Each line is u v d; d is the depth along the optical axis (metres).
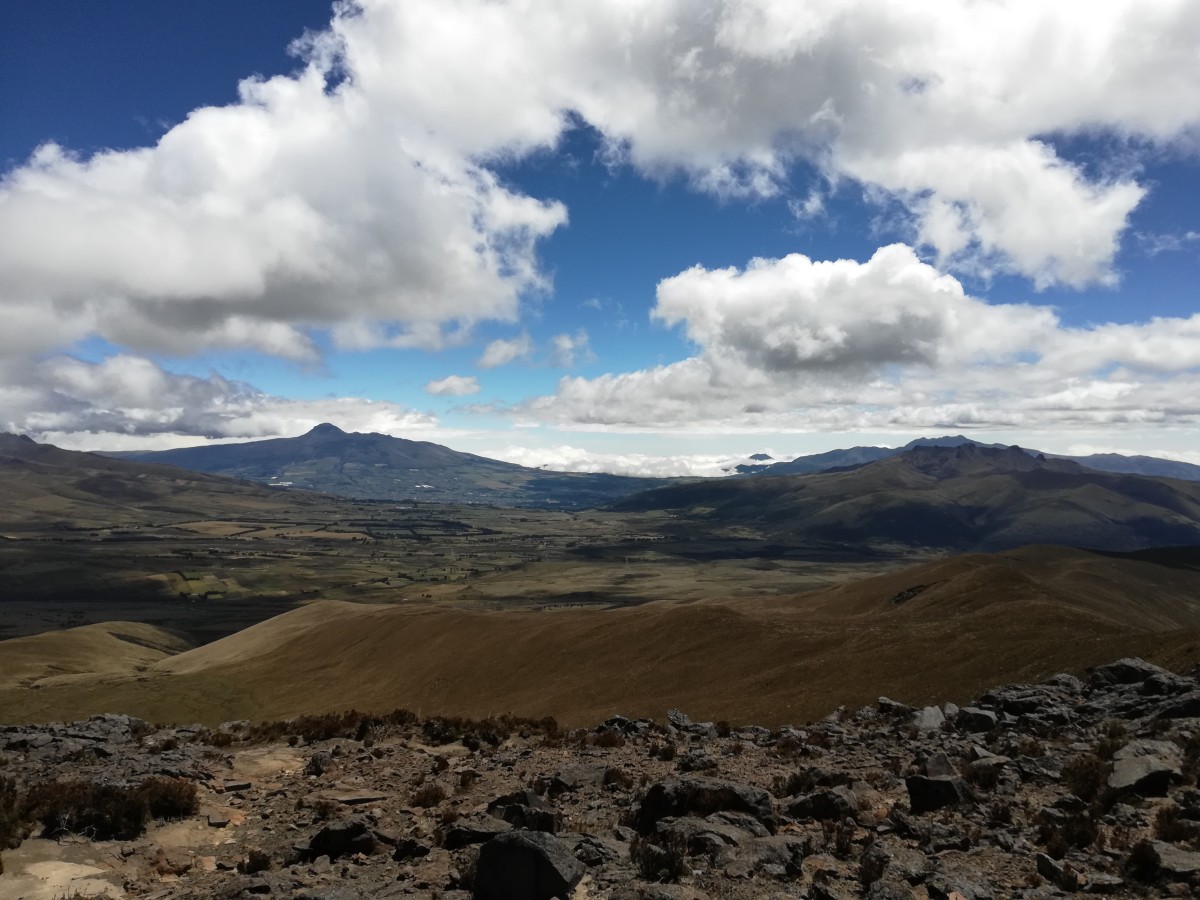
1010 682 49.31
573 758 26.44
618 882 13.04
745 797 17.19
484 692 89.75
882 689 56.22
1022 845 14.96
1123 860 13.73
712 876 13.35
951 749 24.58
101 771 22.83
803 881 13.34
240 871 15.39
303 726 33.38
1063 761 21.27
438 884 13.62
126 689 107.25
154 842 16.75
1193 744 19.67
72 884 14.02
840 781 20.64
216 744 30.59
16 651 152.38
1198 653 37.75
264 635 151.88
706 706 63.88
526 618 118.69
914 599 109.50
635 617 104.25
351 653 118.25
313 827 18.22
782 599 156.88
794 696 59.44
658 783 17.92
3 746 28.25
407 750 28.23
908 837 15.80
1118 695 29.48
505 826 16.31
